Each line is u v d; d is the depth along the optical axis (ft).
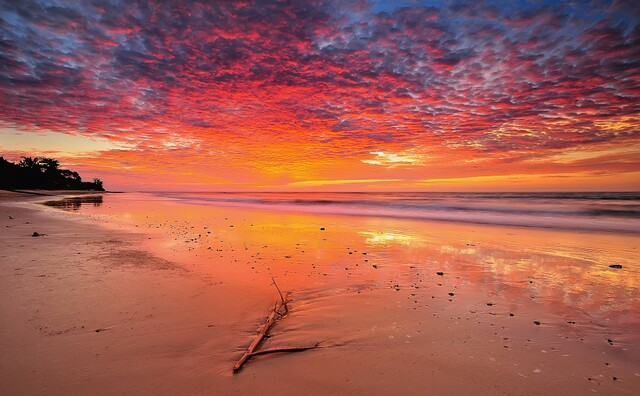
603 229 51.06
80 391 9.70
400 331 14.80
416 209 100.53
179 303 17.20
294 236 42.16
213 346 12.79
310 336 14.10
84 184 311.06
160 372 10.84
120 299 17.37
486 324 15.72
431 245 36.37
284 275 23.50
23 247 29.66
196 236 40.37
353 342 13.60
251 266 25.73
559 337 14.43
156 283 20.36
